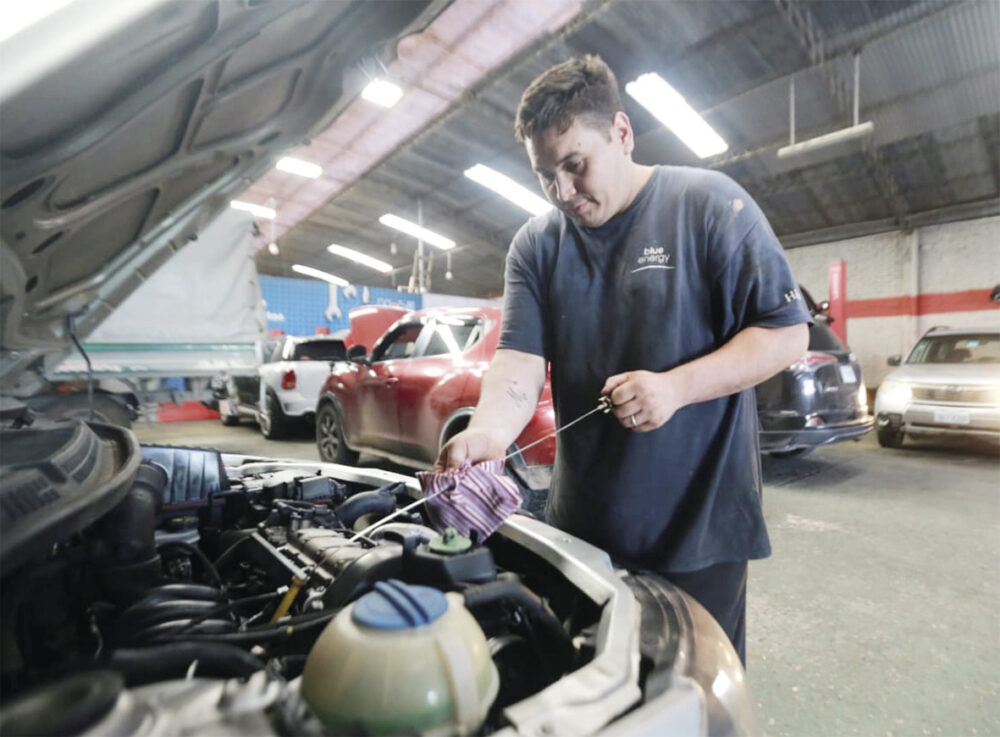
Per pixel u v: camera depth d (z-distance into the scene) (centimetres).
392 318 679
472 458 99
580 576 84
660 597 82
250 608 97
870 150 816
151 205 112
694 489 105
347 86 110
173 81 74
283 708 51
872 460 505
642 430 92
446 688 50
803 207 1017
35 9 55
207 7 64
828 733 151
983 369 504
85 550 82
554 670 70
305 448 639
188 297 468
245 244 505
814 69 643
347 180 1100
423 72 724
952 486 409
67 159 73
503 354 122
